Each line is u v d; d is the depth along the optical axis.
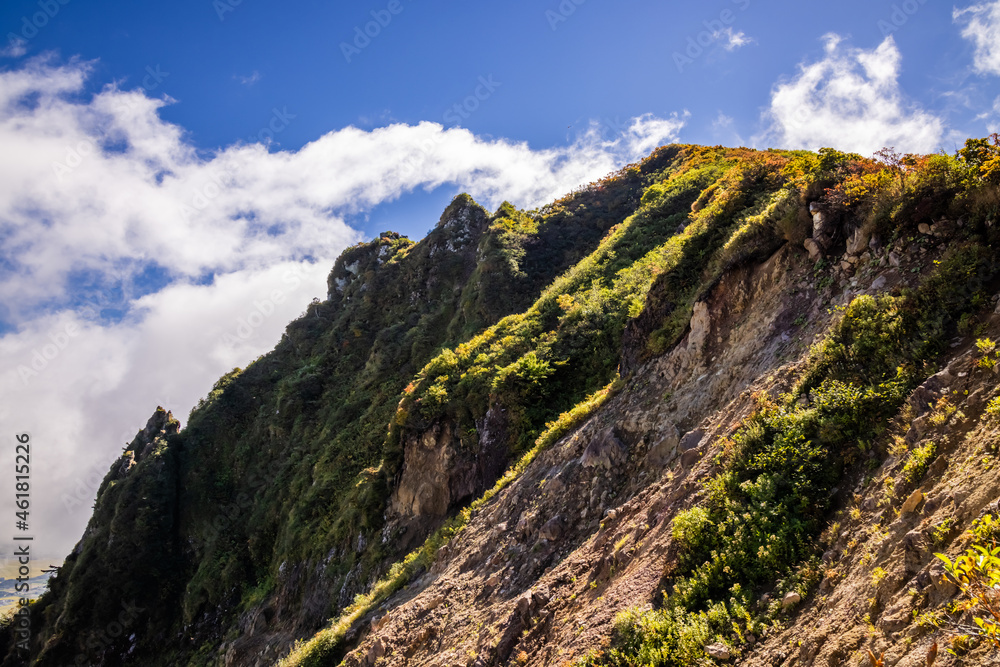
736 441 7.64
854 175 9.60
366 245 68.31
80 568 41.69
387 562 19.39
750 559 5.89
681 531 6.79
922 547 4.09
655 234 29.75
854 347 7.23
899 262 7.96
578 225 49.12
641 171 55.41
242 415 52.31
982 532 3.54
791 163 14.40
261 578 34.50
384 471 22.72
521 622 8.77
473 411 20.14
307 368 52.19
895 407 6.11
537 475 13.61
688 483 7.93
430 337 44.09
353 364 50.53
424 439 20.92
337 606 21.02
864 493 5.54
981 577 2.91
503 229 47.31
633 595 6.88
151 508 43.31
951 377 5.56
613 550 8.45
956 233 7.31
